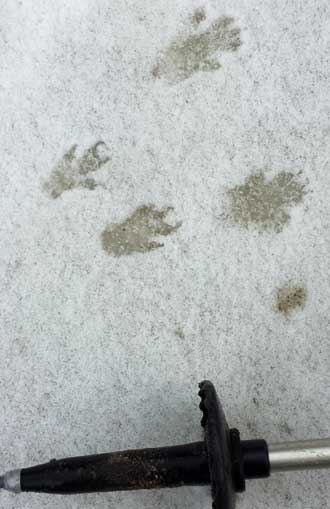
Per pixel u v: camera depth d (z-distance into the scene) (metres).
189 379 0.27
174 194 0.28
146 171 0.28
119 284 0.28
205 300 0.27
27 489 0.22
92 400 0.27
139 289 0.27
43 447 0.26
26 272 0.28
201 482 0.21
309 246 0.27
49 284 0.28
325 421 0.26
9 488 0.22
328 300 0.27
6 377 0.27
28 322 0.27
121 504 0.26
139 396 0.26
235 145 0.28
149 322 0.27
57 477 0.21
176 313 0.27
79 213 0.28
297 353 0.27
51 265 0.28
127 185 0.28
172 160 0.28
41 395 0.27
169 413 0.26
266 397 0.26
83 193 0.28
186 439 0.26
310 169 0.28
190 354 0.27
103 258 0.28
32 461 0.26
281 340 0.27
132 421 0.26
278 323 0.27
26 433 0.26
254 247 0.28
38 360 0.27
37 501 0.26
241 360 0.27
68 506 0.26
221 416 0.20
